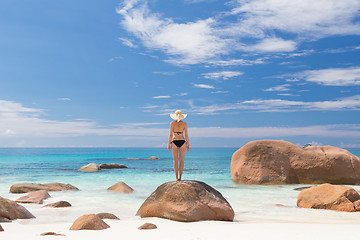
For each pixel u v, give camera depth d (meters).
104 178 16.45
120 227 4.67
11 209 6.07
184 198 6.13
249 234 3.84
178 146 7.69
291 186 13.59
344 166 14.45
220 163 32.28
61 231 4.18
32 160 38.91
